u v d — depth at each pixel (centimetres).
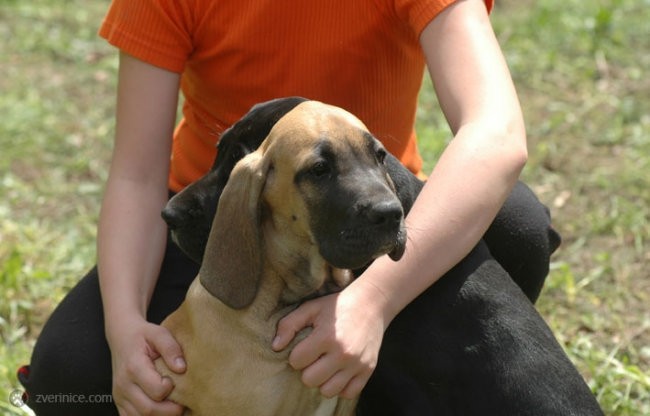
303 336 479
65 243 847
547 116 1057
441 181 496
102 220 555
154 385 490
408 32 554
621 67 1153
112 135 1028
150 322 559
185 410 498
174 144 607
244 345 480
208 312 485
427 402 519
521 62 1155
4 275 777
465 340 509
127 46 555
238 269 462
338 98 560
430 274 487
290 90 557
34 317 757
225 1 546
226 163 498
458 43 523
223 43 553
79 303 571
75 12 1299
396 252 444
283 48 548
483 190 494
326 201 442
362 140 451
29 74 1145
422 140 974
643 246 844
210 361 482
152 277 552
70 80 1137
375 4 539
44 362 556
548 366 503
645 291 787
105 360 550
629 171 939
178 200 498
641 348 723
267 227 471
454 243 489
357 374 469
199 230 500
